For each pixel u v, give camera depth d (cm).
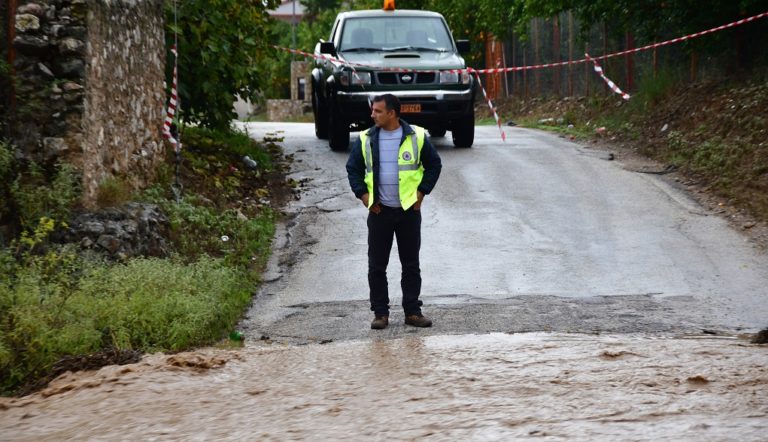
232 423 1025
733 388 1089
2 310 1538
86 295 1622
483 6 5756
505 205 2545
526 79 5641
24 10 1964
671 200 2588
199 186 2506
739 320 1647
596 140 3606
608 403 1034
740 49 3322
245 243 2198
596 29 4503
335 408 1062
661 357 1283
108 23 2091
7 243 1833
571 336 1499
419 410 1036
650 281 1920
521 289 1877
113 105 2122
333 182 2841
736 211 2462
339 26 3444
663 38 3800
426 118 3194
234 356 1383
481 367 1248
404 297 1636
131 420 1059
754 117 2881
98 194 2016
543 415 994
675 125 3325
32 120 1969
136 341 1552
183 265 1952
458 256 2120
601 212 2473
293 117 9106
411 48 3338
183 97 2848
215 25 2808
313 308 1797
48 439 1010
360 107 3173
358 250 2203
